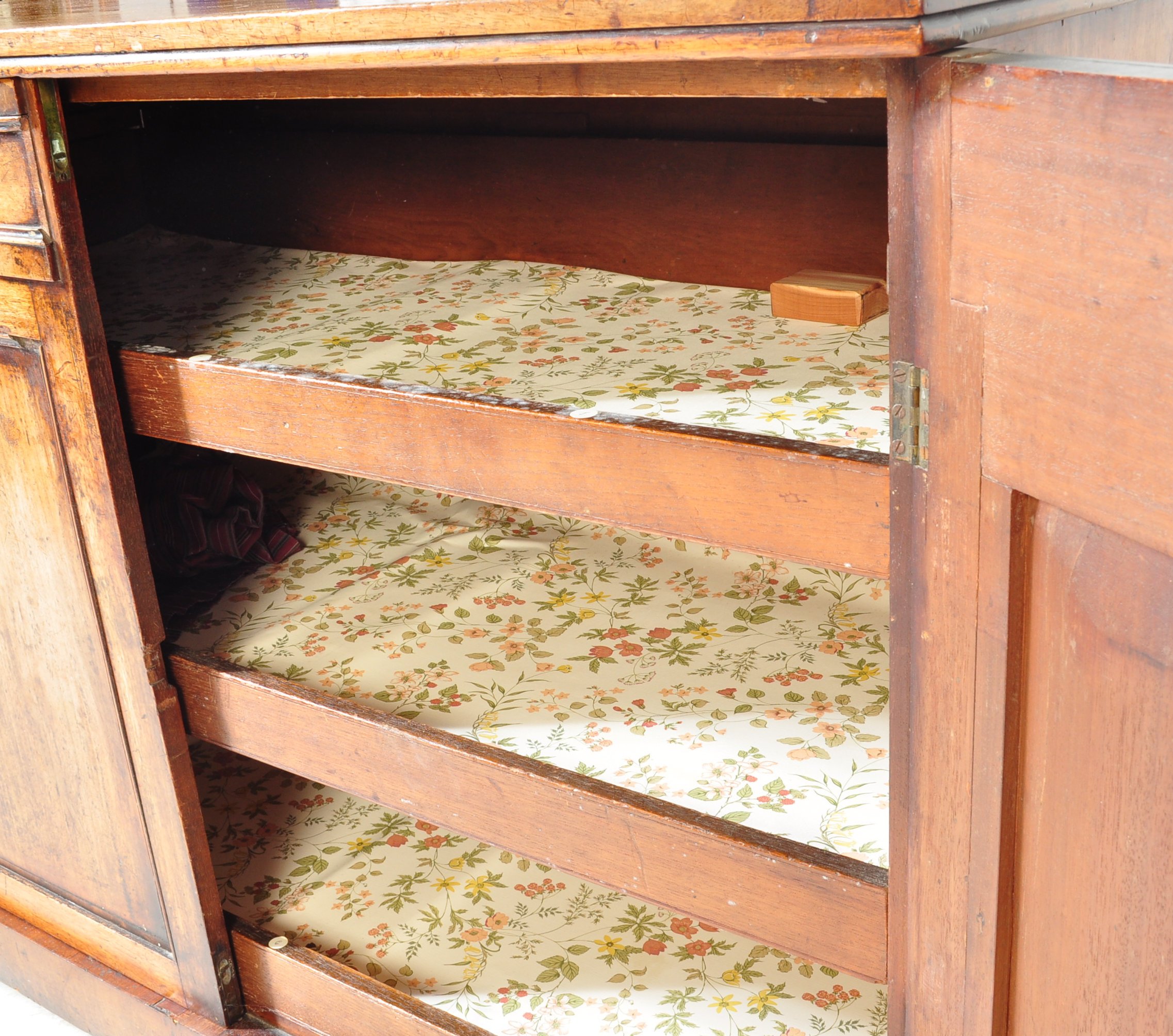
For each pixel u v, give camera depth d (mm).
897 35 603
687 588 1527
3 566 1336
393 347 1198
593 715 1216
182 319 1354
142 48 923
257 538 1604
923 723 799
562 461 947
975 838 781
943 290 669
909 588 778
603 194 1440
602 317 1268
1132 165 521
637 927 1464
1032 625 689
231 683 1250
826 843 958
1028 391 625
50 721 1400
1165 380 533
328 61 831
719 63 738
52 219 1080
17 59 1015
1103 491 591
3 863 1626
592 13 702
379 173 1593
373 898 1521
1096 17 795
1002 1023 818
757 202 1333
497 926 1472
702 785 1068
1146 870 638
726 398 963
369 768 1189
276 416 1104
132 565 1213
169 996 1478
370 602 1511
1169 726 596
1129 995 675
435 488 1034
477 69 845
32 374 1183
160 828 1346
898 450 743
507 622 1448
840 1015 1316
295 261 1622
